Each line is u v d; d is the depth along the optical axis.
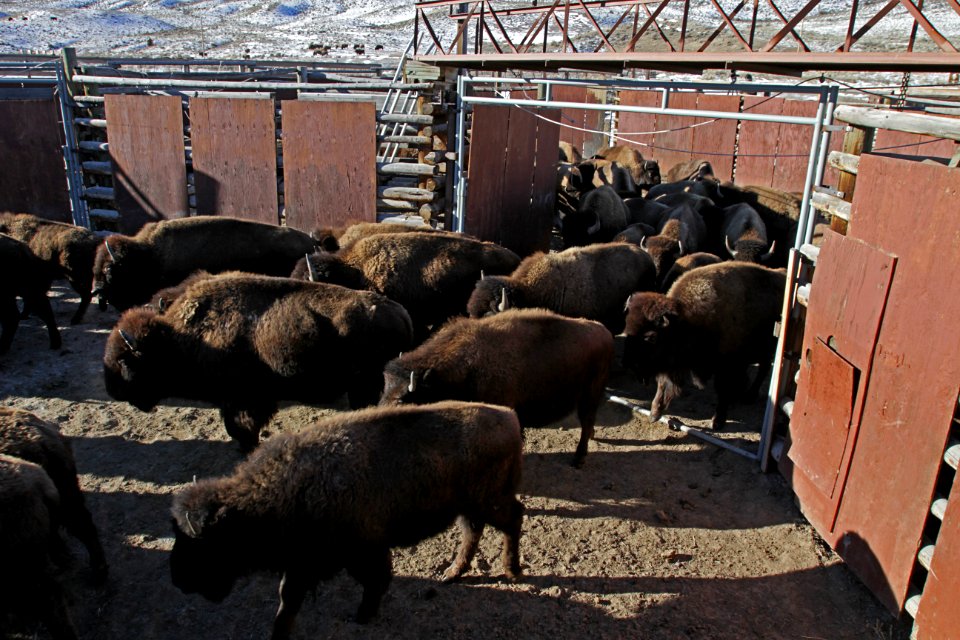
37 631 3.90
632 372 7.01
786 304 5.37
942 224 3.64
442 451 3.77
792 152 16.09
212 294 5.45
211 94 14.33
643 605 4.22
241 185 10.49
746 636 4.00
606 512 5.14
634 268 7.81
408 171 9.66
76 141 11.44
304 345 5.30
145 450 5.77
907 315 3.90
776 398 5.52
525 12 9.14
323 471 3.53
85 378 7.03
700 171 15.80
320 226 10.23
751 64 6.46
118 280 7.50
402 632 3.98
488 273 7.43
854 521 4.41
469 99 8.84
